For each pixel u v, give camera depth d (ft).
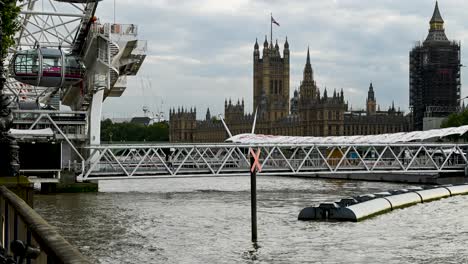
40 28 445.37
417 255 190.39
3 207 76.54
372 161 561.02
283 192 442.09
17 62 434.71
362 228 245.86
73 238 222.07
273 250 200.03
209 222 265.75
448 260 182.50
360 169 497.87
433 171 518.78
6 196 71.36
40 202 344.49
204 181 606.14
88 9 433.07
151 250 200.34
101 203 342.23
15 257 51.72
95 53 424.05
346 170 492.95
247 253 195.52
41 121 426.10
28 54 435.94
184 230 242.17
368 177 645.10
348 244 209.97
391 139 634.84
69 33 454.81
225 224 259.39
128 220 271.08
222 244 211.41
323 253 194.70
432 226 250.98
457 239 219.41
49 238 42.14
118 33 435.12
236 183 570.46
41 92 569.23
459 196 383.45
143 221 268.21
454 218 275.59
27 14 429.79
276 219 274.77
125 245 209.05
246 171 442.91
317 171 474.49
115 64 450.30
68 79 444.55
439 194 368.48
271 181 626.64
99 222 264.11
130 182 575.79
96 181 435.12
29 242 52.21
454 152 579.89
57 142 396.37
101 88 429.38
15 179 94.17
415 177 578.25
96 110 431.84
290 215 289.53
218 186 515.09
